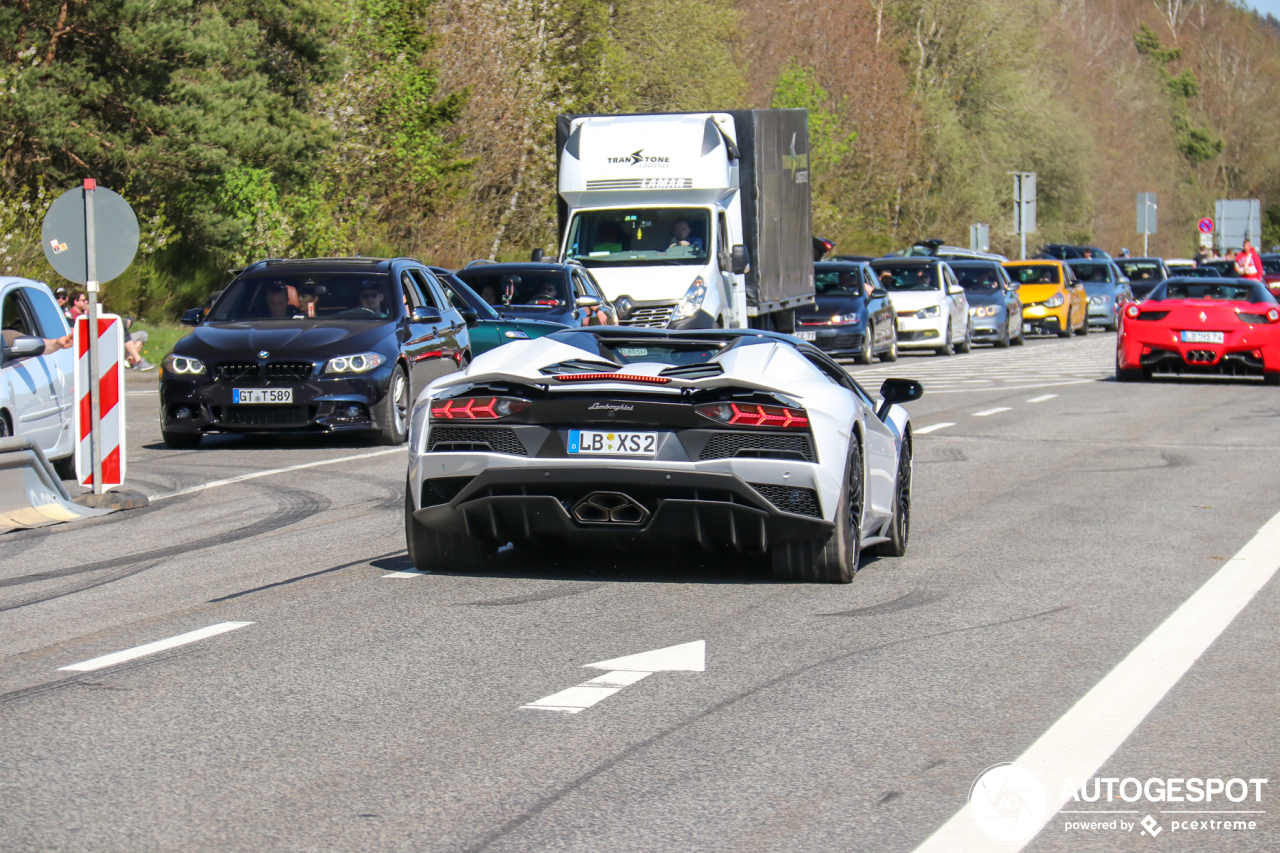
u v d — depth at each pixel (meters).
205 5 47.69
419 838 6.24
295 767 7.22
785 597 11.52
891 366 44.97
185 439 22.56
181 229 45.97
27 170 42.41
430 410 11.77
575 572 12.51
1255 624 10.64
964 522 15.68
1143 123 148.25
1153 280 78.69
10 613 10.99
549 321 27.70
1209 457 21.72
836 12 95.94
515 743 7.64
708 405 11.26
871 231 95.19
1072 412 29.00
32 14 42.03
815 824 6.45
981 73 108.31
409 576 12.34
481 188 63.78
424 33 57.91
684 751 7.52
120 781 6.99
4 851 6.07
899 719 8.13
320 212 51.09
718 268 31.70
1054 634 10.28
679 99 81.88
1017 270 65.75
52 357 19.00
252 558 13.30
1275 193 172.62
